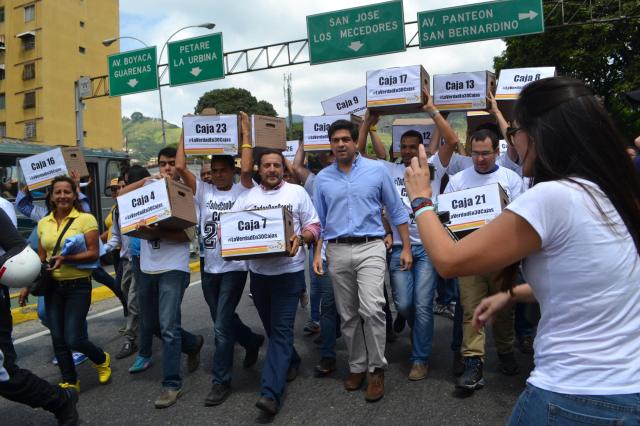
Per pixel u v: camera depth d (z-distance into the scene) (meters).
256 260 3.90
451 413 3.58
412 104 4.72
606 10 15.10
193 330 5.96
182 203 3.84
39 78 33.41
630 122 15.33
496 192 3.44
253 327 6.03
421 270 4.27
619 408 1.34
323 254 4.46
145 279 4.15
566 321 1.42
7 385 3.12
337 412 3.69
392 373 4.36
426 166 1.71
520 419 1.50
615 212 1.41
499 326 4.14
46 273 3.87
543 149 1.49
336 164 4.09
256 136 4.46
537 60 16.47
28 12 33.78
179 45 15.36
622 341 1.37
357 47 13.35
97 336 5.97
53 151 5.55
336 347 5.19
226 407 3.86
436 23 12.75
